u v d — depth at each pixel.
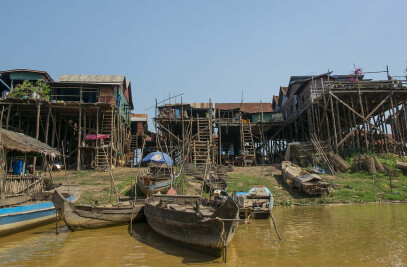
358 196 18.92
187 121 32.53
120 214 13.01
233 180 23.30
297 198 19.45
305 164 26.41
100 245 9.88
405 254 8.29
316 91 29.64
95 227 12.37
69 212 11.60
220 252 8.26
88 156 31.06
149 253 8.93
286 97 40.47
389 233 10.65
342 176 22.78
